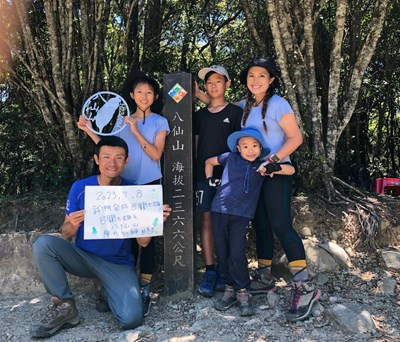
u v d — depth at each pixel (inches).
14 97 190.9
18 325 113.0
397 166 241.9
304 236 151.2
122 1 179.5
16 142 189.9
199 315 114.2
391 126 237.6
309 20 160.6
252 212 113.0
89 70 165.6
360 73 167.5
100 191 108.0
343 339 100.3
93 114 165.3
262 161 115.0
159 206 111.8
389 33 204.1
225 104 131.6
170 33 202.8
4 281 132.6
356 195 172.7
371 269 139.4
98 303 121.5
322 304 118.0
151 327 109.5
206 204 125.7
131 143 122.5
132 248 129.3
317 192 164.9
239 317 112.4
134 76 123.6
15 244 137.1
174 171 125.2
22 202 161.9
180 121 125.0
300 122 158.9
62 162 173.0
